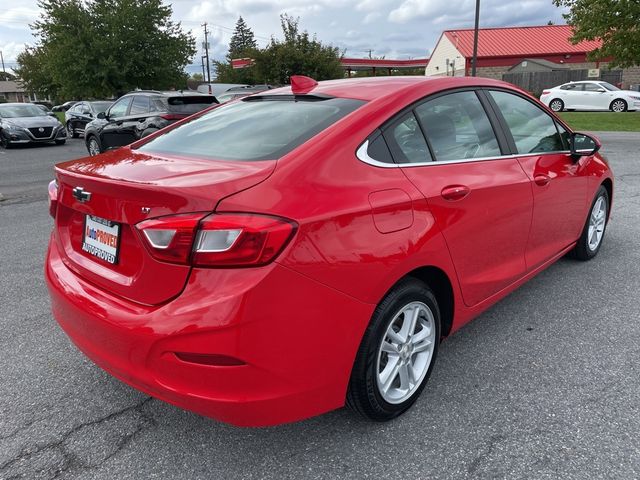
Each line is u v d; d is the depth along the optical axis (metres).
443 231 2.62
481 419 2.61
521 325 3.60
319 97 2.86
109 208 2.24
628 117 20.05
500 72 41.09
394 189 2.42
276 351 2.01
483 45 42.16
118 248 2.27
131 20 26.05
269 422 2.11
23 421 2.68
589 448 2.38
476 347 3.32
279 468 2.33
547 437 2.46
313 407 2.21
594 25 19.22
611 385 2.86
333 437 2.51
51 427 2.63
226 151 2.51
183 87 28.95
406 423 2.60
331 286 2.11
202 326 1.94
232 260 1.93
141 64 26.62
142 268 2.12
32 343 3.50
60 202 2.70
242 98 3.42
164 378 2.06
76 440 2.54
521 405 2.71
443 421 2.60
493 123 3.26
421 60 55.16
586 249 4.65
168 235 1.99
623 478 2.19
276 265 1.96
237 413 2.04
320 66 32.47
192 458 2.40
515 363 3.12
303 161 2.22
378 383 2.44
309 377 2.13
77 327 2.42
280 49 32.09
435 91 2.91
